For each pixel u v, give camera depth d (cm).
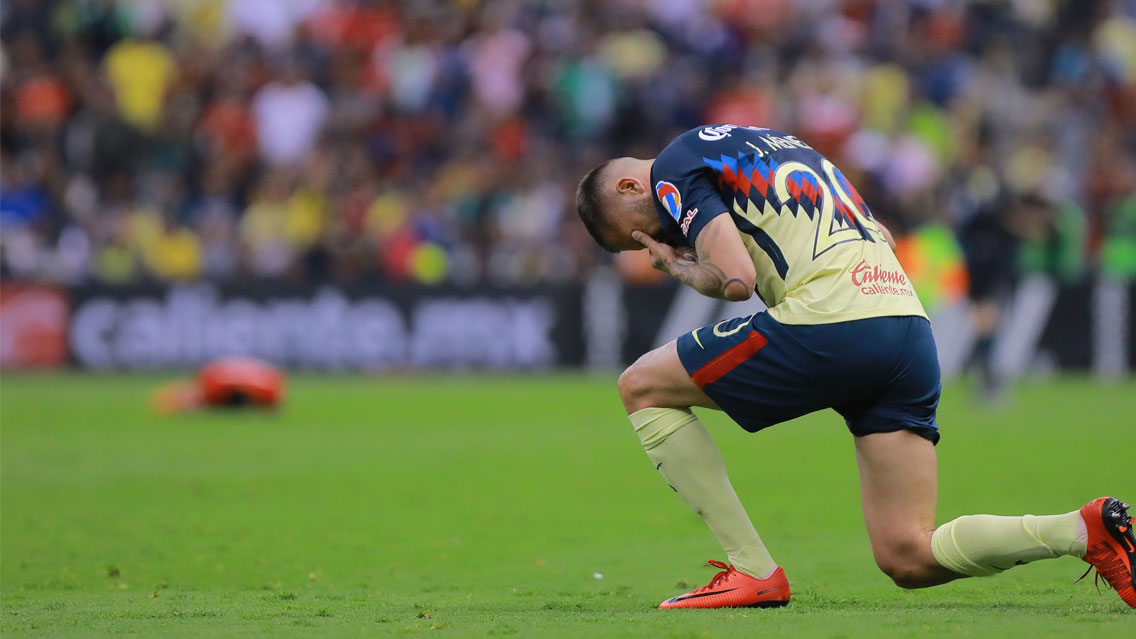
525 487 2866
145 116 7362
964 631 1286
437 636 1327
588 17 7419
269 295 6303
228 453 3459
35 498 2703
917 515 1490
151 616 1495
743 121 6862
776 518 2425
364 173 6925
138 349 6316
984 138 6931
